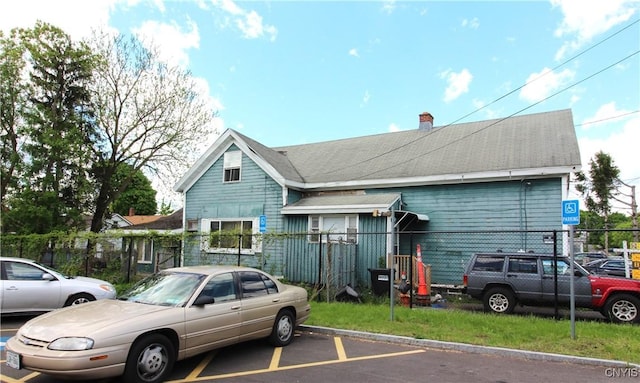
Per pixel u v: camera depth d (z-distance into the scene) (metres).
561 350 6.74
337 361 6.45
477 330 8.05
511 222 14.41
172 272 6.79
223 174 18.75
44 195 21.08
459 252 15.18
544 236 13.80
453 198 15.51
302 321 7.93
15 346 4.95
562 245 13.50
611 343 7.03
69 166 22.70
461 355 6.85
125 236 15.28
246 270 7.18
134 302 6.04
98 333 4.80
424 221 15.85
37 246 16.73
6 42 22.34
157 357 5.28
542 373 5.90
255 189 17.80
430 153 17.53
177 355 5.54
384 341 7.76
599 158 37.28
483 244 14.80
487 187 14.94
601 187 36.75
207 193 19.09
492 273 10.55
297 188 17.84
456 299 12.71
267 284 7.38
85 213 24.89
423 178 15.73
